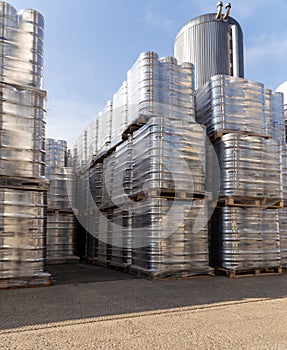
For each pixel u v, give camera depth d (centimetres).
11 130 530
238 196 654
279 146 702
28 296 464
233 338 306
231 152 661
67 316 369
